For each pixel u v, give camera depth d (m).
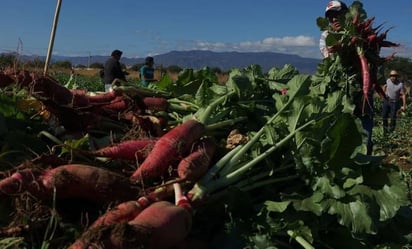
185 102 4.33
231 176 3.23
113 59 14.40
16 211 2.74
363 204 3.07
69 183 2.78
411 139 14.02
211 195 3.16
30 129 3.84
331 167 3.27
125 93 4.09
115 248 2.40
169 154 3.13
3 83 3.80
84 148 3.50
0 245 2.57
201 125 3.36
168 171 3.15
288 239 3.18
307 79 3.94
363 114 5.73
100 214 2.80
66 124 3.79
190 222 2.78
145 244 2.47
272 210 3.04
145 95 4.31
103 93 4.41
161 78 5.02
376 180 3.32
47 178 2.76
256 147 3.50
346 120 3.22
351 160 3.28
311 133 3.40
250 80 4.66
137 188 2.91
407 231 3.66
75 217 2.89
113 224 2.44
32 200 2.73
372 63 5.88
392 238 3.56
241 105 4.07
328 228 3.20
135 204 2.74
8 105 3.90
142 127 3.75
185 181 3.01
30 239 2.70
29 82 3.79
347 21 5.73
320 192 3.17
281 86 4.59
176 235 2.64
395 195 3.22
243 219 3.13
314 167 3.29
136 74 46.97
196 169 3.06
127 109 4.02
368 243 3.35
